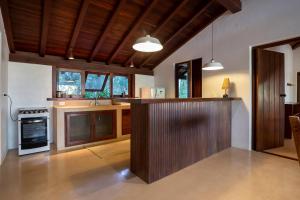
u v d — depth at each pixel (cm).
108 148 408
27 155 354
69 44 417
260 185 238
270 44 352
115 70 547
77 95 487
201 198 210
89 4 345
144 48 272
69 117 402
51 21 358
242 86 390
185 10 409
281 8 328
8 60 385
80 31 401
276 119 409
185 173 277
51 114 440
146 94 580
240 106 395
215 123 367
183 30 475
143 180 255
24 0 309
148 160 246
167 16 408
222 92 429
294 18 313
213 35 446
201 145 333
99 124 450
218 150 376
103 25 402
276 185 238
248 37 377
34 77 420
